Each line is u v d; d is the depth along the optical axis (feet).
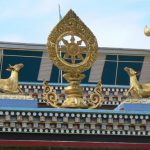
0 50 135.64
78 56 94.79
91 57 94.73
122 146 88.94
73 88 93.56
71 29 94.02
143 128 89.51
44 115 87.51
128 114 89.04
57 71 136.98
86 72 138.62
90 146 88.43
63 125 88.07
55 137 88.02
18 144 86.99
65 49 94.27
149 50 139.44
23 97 91.45
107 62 139.44
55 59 93.81
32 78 137.08
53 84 116.57
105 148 89.92
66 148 89.20
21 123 87.20
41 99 117.60
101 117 88.58
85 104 93.76
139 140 89.51
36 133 87.61
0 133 86.84
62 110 87.92
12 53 136.26
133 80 97.96
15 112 86.89
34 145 87.30
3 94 92.07
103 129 88.79
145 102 93.45
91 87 118.32
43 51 136.77
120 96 119.24
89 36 94.53
